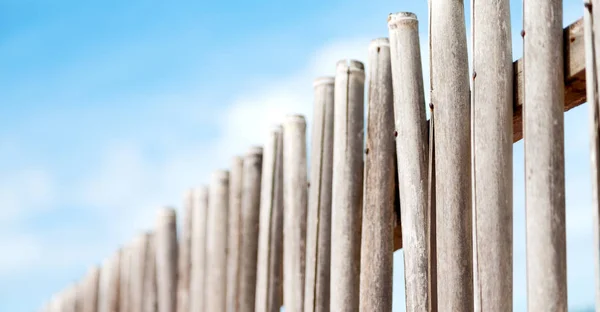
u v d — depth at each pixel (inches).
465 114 83.4
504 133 78.2
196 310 143.6
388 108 97.0
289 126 117.0
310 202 107.6
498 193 77.0
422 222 87.5
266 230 119.6
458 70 84.3
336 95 104.4
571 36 74.4
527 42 75.0
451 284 80.4
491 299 75.4
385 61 98.1
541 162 72.6
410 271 87.0
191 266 147.5
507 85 79.1
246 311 124.6
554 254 71.2
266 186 121.3
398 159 91.1
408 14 93.1
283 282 118.6
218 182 140.4
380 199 95.2
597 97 68.9
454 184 81.9
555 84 73.7
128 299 170.2
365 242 95.3
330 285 101.3
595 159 67.7
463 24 85.9
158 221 158.1
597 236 66.7
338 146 102.4
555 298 70.6
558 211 71.9
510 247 76.6
